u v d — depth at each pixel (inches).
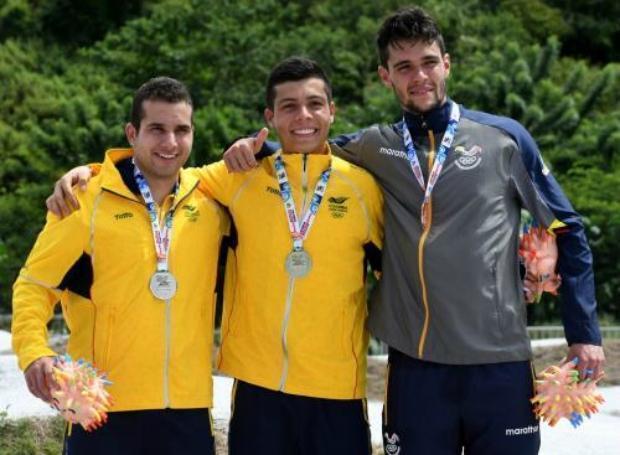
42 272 195.8
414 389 197.6
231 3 1015.0
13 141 898.1
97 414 182.9
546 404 194.4
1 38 1251.8
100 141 767.7
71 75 1061.1
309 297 203.8
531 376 199.5
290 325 203.2
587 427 316.2
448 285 194.9
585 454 287.0
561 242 203.8
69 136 779.4
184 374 197.8
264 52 931.3
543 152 783.1
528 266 201.9
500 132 204.4
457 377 195.9
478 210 197.5
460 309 194.5
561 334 608.7
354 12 1067.3
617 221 713.6
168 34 964.6
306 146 209.9
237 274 209.3
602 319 700.0
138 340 195.8
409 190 202.8
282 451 204.5
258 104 878.4
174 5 996.6
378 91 856.9
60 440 279.3
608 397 380.5
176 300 197.9
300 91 208.8
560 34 1184.2
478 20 1047.0
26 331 192.7
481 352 193.6
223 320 212.5
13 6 1257.4
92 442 194.5
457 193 198.5
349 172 209.9
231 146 208.5
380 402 372.2
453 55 981.2
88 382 184.1
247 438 205.2
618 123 799.7
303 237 205.5
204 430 199.8
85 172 201.8
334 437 205.5
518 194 202.2
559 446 292.5
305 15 1103.0
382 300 203.5
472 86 815.1
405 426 197.9
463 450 205.6
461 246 195.6
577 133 809.5
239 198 209.6
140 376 195.6
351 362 206.5
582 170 754.8
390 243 203.5
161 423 196.4
